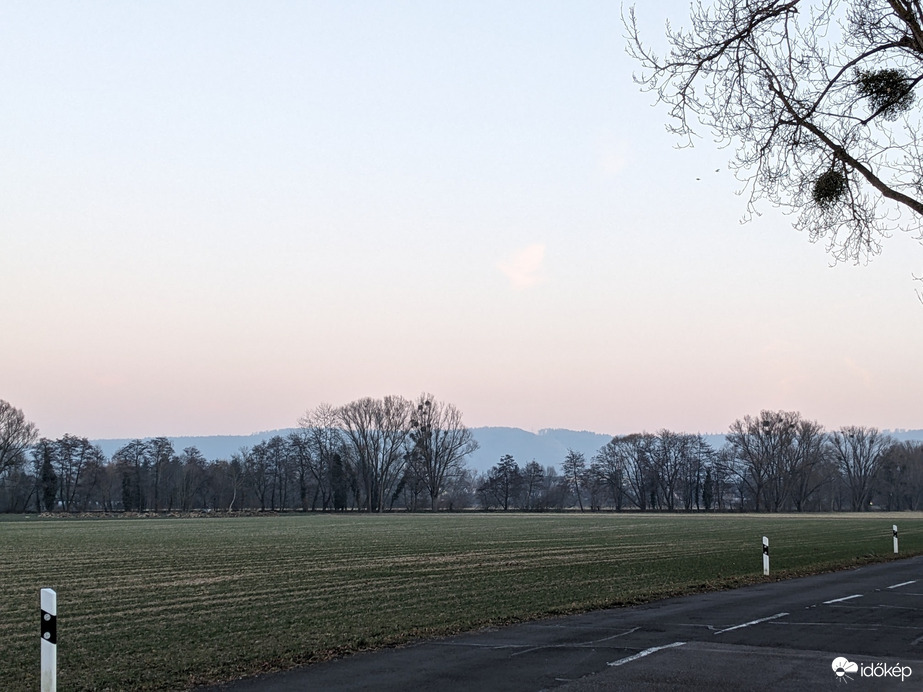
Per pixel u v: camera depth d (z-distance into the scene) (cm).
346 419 12912
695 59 1317
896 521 7862
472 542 4578
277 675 1137
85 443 12712
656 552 3622
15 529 6781
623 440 14750
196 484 13512
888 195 1381
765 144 1368
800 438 13250
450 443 13150
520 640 1371
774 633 1400
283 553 3800
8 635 1582
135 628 1634
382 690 1015
